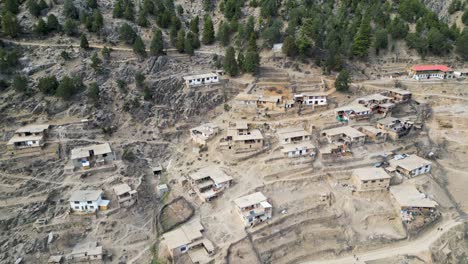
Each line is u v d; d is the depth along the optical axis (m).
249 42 159.38
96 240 98.31
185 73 148.00
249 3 189.88
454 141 131.25
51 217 100.00
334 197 109.62
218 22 185.12
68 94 125.56
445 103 144.38
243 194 108.56
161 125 132.62
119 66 142.12
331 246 99.44
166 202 110.06
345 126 130.25
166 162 124.12
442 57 166.00
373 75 157.50
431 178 117.44
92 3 166.25
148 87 137.88
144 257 96.25
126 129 127.94
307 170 115.44
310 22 159.38
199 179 110.88
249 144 120.94
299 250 98.31
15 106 121.88
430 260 96.69
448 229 104.25
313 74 151.75
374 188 110.75
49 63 136.62
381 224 104.94
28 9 155.12
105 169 111.88
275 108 135.38
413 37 165.62
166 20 172.12
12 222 97.00
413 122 134.00
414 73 156.25
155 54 149.25
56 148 113.94
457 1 198.50
